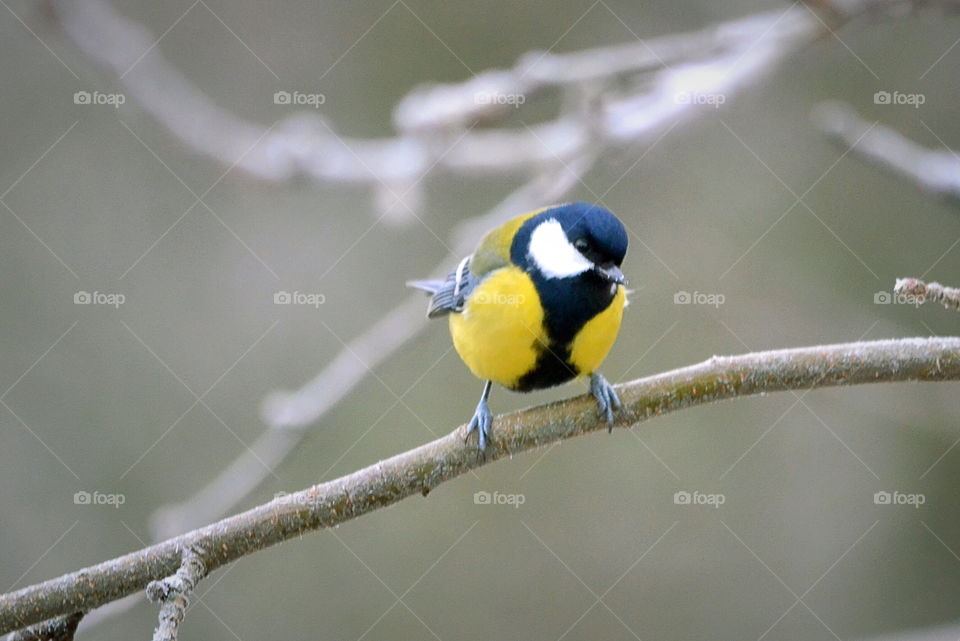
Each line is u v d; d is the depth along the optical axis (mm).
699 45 8492
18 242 12117
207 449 11781
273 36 12945
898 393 10562
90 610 5309
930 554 11094
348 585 11945
